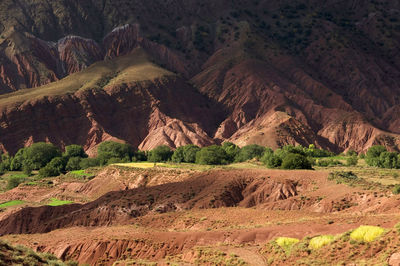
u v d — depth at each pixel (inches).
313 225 2544.3
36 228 4168.3
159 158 7760.8
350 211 3191.4
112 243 2928.2
